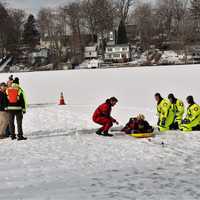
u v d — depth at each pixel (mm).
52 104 33938
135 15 155500
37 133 18281
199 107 17516
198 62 106812
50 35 157375
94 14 154750
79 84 50438
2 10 150500
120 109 27812
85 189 8531
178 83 44375
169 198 7734
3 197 8055
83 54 146750
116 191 8305
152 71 58188
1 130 16906
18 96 16078
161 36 146250
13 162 11695
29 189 8641
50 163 11453
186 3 148375
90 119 23188
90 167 10836
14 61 146000
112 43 152250
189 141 14844
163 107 18000
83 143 14883
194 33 136500
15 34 151250
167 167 10656
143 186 8680
